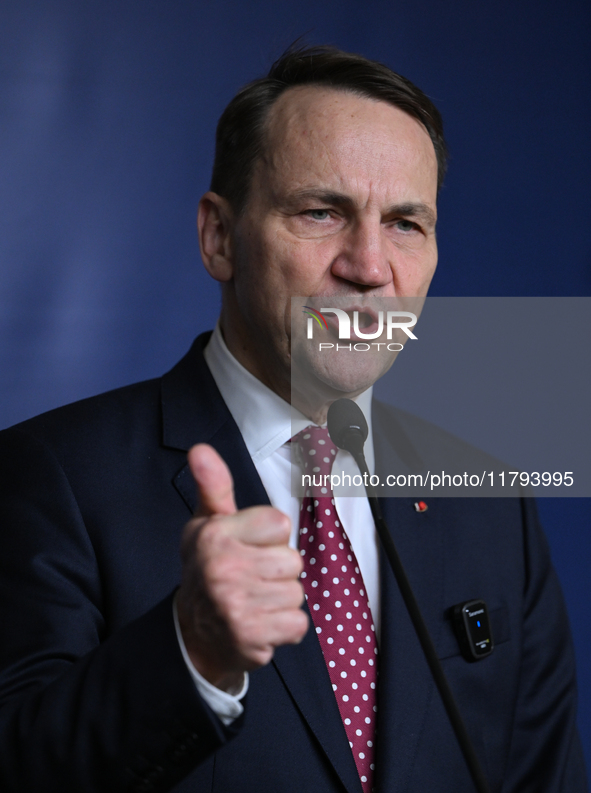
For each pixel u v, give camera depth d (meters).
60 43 8.58
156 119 8.85
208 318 8.91
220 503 3.15
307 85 5.07
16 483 4.94
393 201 4.84
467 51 10.00
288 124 4.96
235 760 4.38
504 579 5.69
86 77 8.66
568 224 10.20
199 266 8.91
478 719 5.11
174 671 3.41
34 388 8.30
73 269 8.51
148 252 8.77
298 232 4.87
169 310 8.78
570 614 9.73
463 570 5.50
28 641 4.46
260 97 5.16
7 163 8.34
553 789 5.36
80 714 3.53
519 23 10.22
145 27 8.87
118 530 4.84
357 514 5.23
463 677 5.12
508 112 10.12
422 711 4.76
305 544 4.91
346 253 4.82
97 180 8.63
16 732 3.68
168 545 4.84
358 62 5.07
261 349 5.12
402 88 5.06
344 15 9.51
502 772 5.11
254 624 3.04
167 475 5.07
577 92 10.29
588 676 9.74
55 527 4.79
